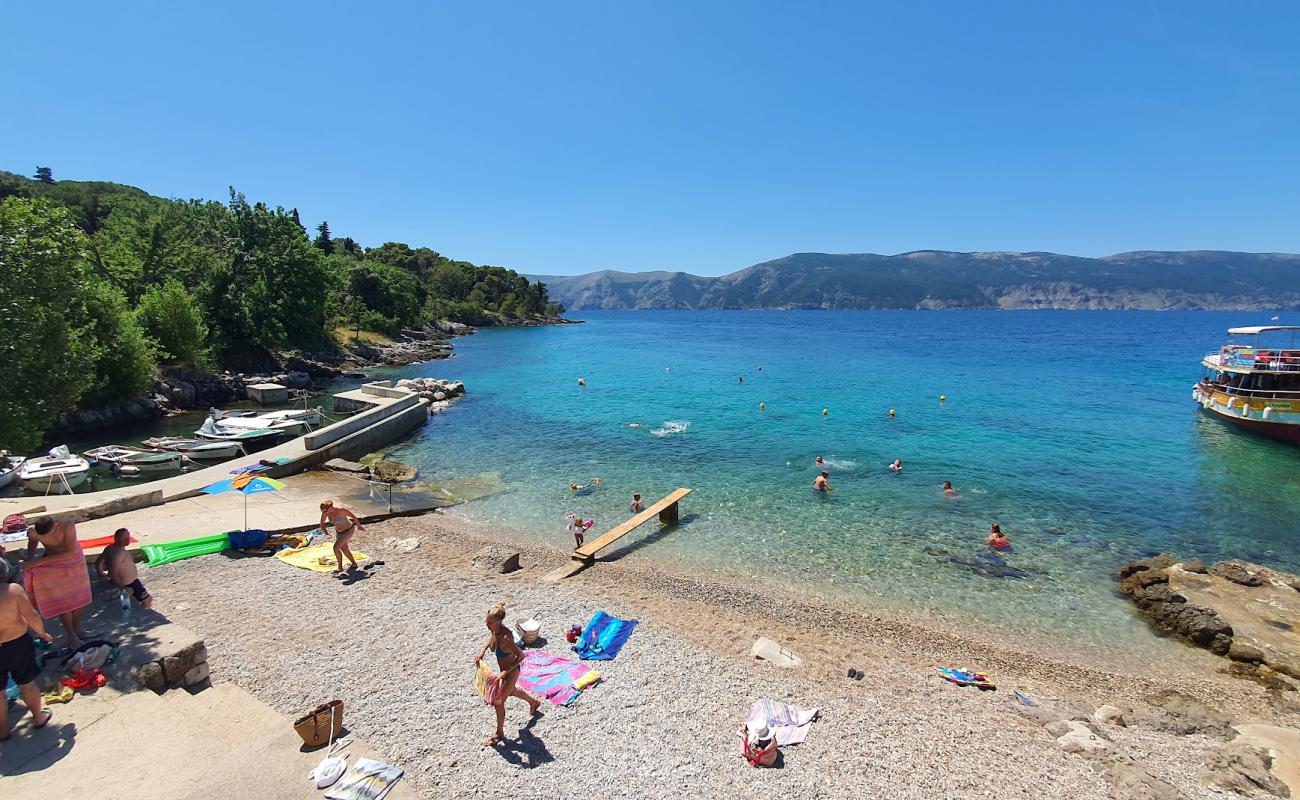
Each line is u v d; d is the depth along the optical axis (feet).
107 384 122.42
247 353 187.83
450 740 31.63
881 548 66.90
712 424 128.77
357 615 45.70
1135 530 72.59
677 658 42.50
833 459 101.09
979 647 48.29
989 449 107.86
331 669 37.96
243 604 46.62
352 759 28.68
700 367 238.27
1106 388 178.91
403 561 57.98
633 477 91.35
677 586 56.70
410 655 40.09
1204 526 73.97
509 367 237.66
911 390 174.91
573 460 100.53
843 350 325.62
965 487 87.20
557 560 61.93
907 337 447.01
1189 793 31.12
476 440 114.52
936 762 32.45
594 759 30.94
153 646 33.91
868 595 56.54
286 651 39.91
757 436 117.60
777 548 66.64
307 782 26.55
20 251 71.67
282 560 55.21
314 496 75.00
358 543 62.23
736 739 33.45
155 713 30.19
